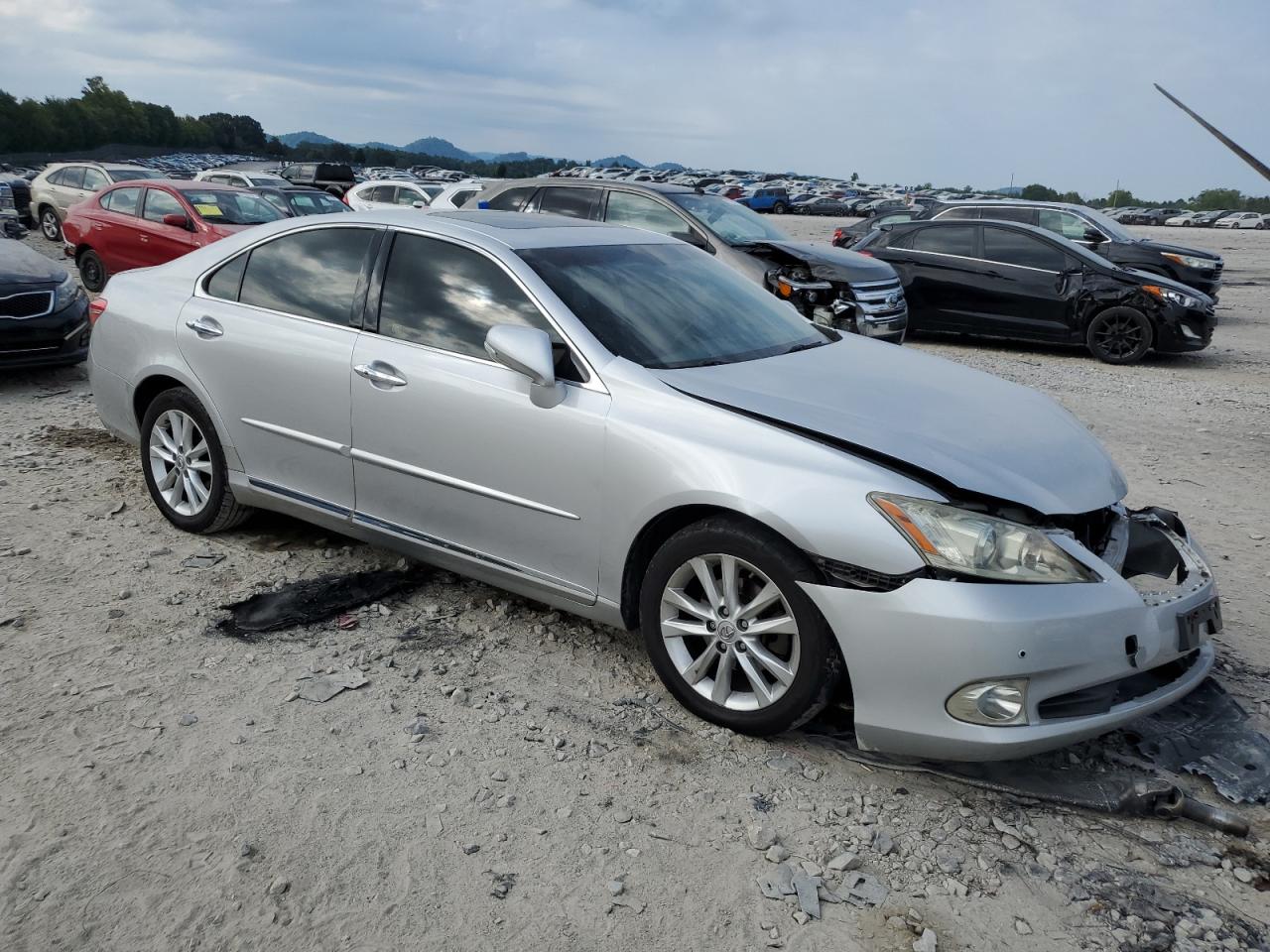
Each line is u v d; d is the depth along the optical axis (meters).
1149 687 3.08
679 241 4.52
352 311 3.98
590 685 3.47
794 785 2.94
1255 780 3.02
